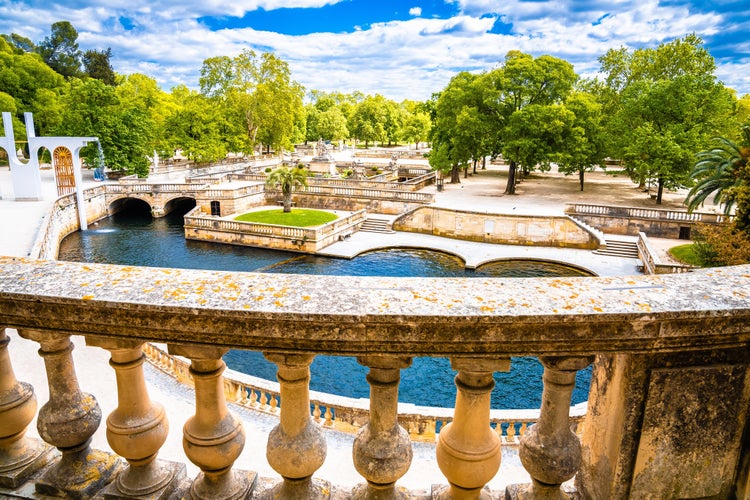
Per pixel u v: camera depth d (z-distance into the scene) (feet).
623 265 152.76
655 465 9.87
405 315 8.49
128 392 10.78
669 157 176.35
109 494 11.34
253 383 41.09
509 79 199.31
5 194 194.70
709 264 120.88
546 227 175.32
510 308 8.68
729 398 9.64
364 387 81.20
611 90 248.73
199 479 11.46
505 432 38.01
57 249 165.99
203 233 187.62
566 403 9.95
